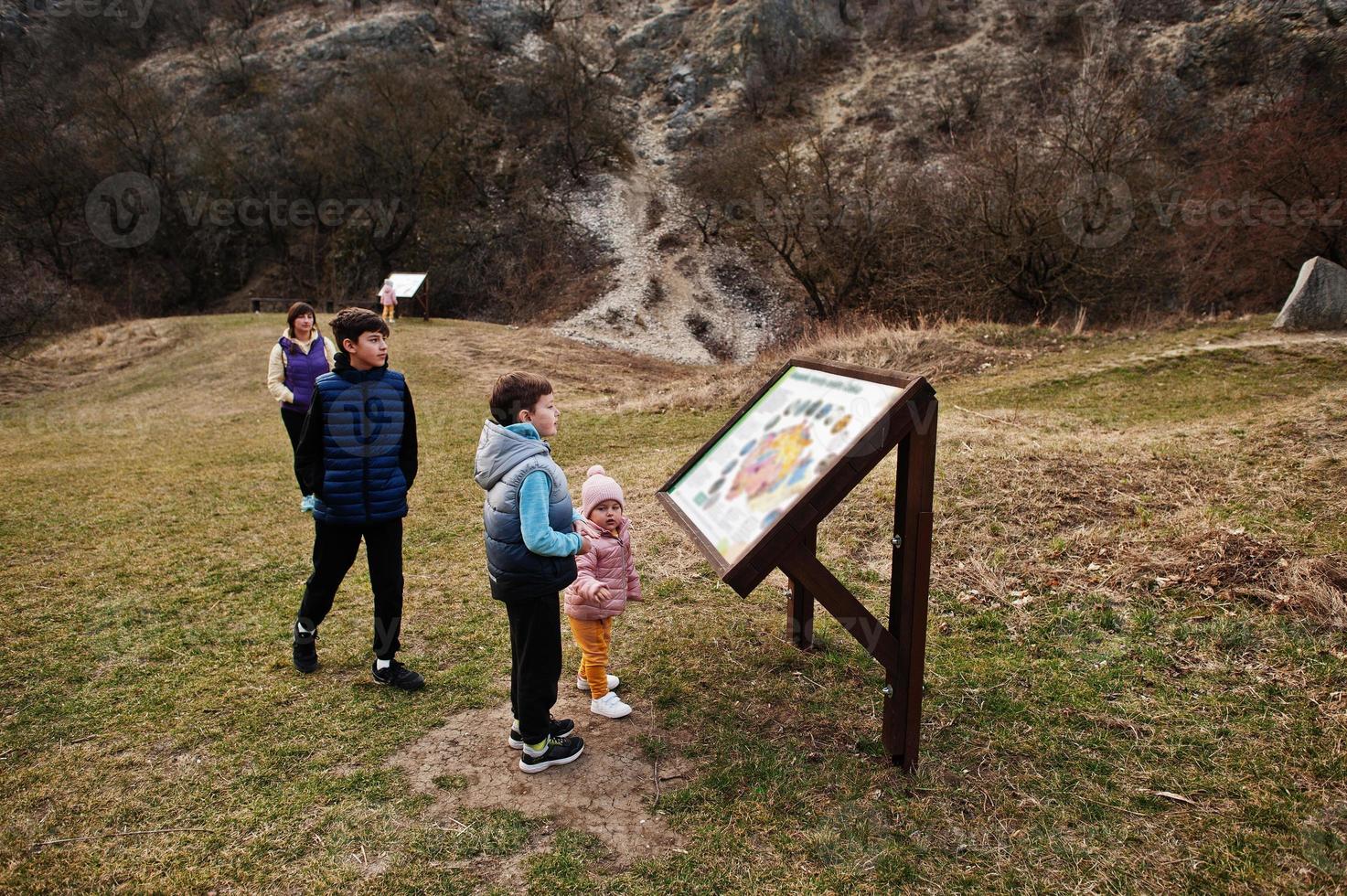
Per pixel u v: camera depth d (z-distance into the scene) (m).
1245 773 2.97
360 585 5.13
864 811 2.85
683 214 44.84
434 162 44.16
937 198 23.02
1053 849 2.65
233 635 4.38
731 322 37.53
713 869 2.58
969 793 2.94
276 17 59.16
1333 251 19.75
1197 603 4.18
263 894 2.50
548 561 2.94
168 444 10.32
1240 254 20.97
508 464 2.90
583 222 44.38
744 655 4.05
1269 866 2.53
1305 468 5.77
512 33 58.66
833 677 3.81
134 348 20.16
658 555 5.44
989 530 5.24
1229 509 5.23
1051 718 3.38
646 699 3.66
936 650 3.98
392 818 2.85
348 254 42.09
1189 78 40.62
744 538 2.75
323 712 3.57
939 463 6.34
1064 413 8.43
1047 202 19.38
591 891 2.50
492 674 3.91
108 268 41.19
